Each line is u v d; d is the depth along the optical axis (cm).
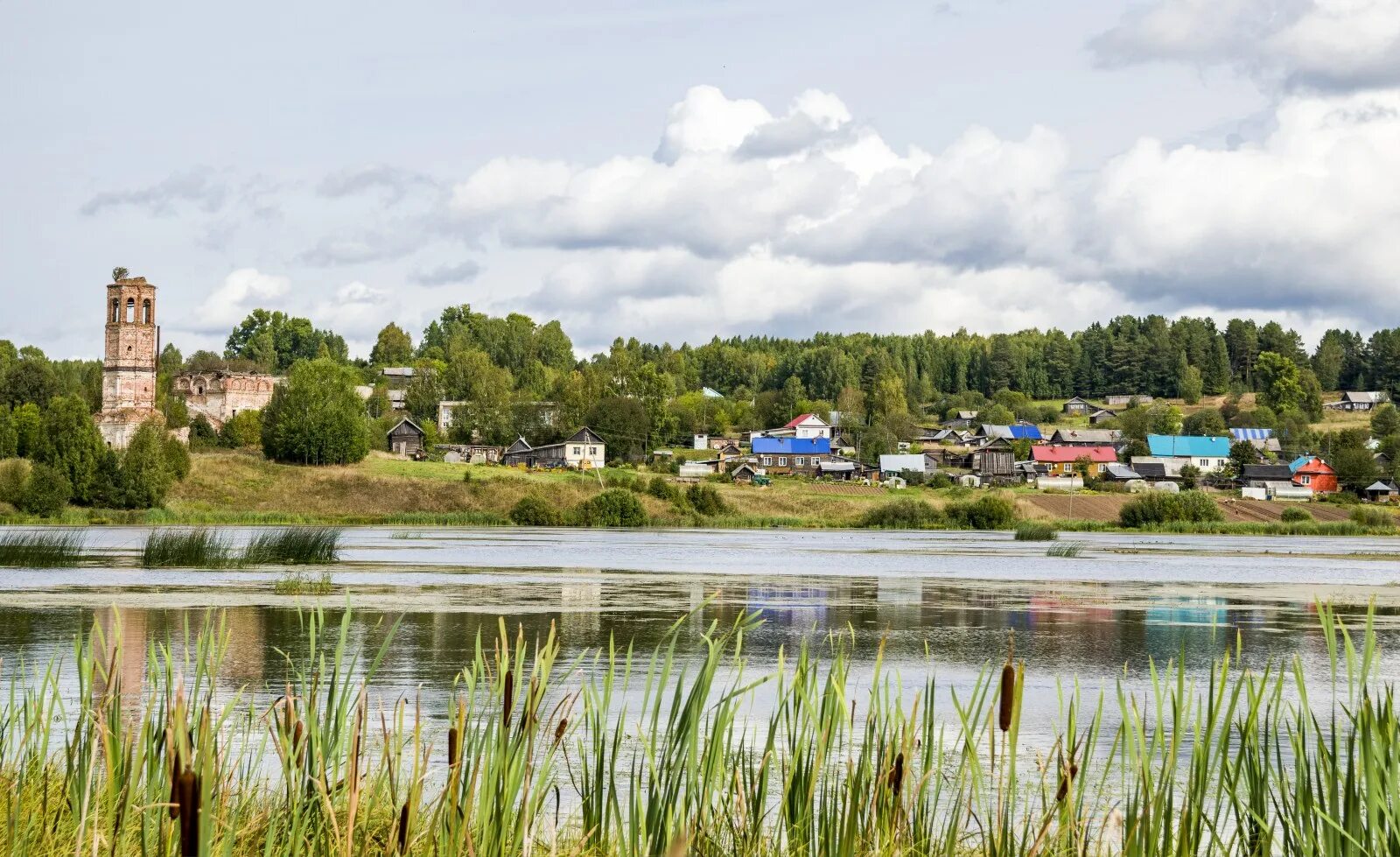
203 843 617
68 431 10694
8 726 1103
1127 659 2720
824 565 5838
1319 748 884
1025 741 1805
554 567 5481
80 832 740
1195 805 877
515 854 790
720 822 920
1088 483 18512
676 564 5850
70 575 4641
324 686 2123
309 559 5625
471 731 924
